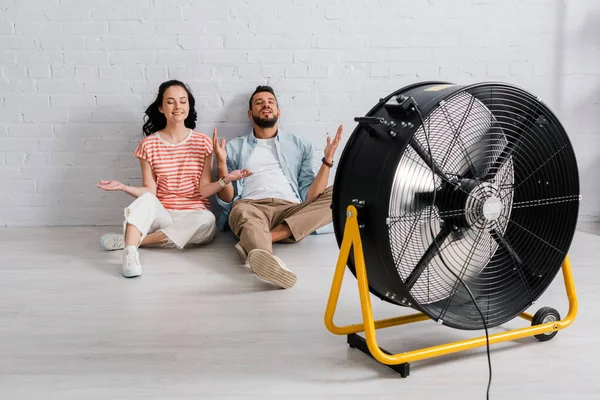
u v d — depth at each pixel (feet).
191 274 9.33
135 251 9.46
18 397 5.65
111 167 12.06
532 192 6.56
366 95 12.08
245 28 11.79
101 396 5.69
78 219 12.20
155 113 11.52
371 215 5.91
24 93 11.75
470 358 6.47
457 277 6.08
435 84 6.52
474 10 11.93
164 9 11.66
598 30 12.05
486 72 12.10
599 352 6.56
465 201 5.99
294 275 8.52
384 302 8.10
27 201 12.08
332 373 6.15
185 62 11.83
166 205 11.31
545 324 6.73
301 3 11.76
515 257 6.54
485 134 6.19
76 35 11.64
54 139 11.91
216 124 12.05
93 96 11.84
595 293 8.26
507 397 5.64
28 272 9.39
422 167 6.04
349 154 6.36
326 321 6.63
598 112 12.24
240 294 8.43
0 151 11.88
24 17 11.55
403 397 5.65
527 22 11.99
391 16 11.89
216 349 6.70
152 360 6.43
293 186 11.78
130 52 11.74
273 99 11.43
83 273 9.36
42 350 6.65
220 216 11.88
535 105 6.29
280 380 6.00
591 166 12.39
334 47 11.92
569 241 6.75
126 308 7.90
